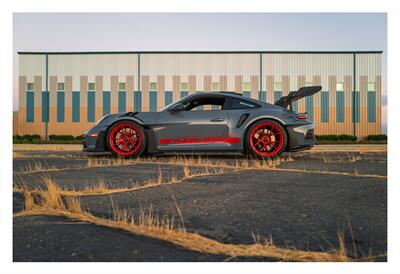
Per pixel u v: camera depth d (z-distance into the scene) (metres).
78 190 2.51
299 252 1.37
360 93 20.34
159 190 2.49
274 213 1.91
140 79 20.73
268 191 2.46
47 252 1.38
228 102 4.91
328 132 20.44
